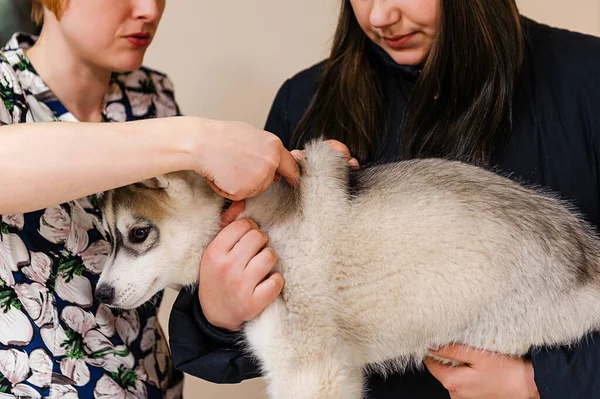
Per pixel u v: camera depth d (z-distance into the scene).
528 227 1.62
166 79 2.22
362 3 1.75
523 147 1.82
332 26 2.95
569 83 1.82
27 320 1.61
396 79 1.98
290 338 1.60
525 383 1.61
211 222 1.75
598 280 1.65
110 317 1.79
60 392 1.63
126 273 1.71
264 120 3.01
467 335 1.61
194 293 1.79
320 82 2.05
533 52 1.89
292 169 1.62
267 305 1.59
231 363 1.71
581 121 1.80
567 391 1.53
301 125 2.05
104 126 1.41
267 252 1.58
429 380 1.85
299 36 2.96
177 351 1.75
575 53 1.85
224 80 2.92
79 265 1.75
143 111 2.07
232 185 1.45
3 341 1.57
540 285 1.58
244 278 1.56
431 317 1.61
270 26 2.92
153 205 1.72
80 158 1.37
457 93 1.78
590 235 1.75
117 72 2.00
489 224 1.60
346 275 1.62
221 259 1.59
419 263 1.59
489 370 1.62
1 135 1.37
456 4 1.70
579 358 1.55
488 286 1.57
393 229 1.61
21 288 1.61
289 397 1.59
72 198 1.40
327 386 1.58
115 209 1.74
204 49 2.87
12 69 1.72
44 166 1.35
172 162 1.42
